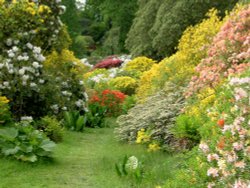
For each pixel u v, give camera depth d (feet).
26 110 37.68
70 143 33.88
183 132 25.59
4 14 37.88
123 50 126.00
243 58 27.89
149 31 79.41
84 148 32.30
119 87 68.39
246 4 34.04
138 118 33.73
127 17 123.95
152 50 82.48
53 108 39.37
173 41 71.92
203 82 28.63
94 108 48.19
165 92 36.42
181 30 70.90
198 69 30.45
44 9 40.75
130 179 22.71
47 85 39.04
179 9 70.64
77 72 46.06
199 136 25.31
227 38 29.35
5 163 24.85
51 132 33.01
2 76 36.01
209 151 16.78
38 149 26.45
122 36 124.88
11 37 37.86
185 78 36.14
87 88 57.98
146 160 25.84
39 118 38.45
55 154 28.81
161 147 28.89
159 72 43.27
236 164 14.33
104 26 161.99
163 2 76.23
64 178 23.47
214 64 29.40
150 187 20.97
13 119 35.70
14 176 23.26
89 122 44.39
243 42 28.58
